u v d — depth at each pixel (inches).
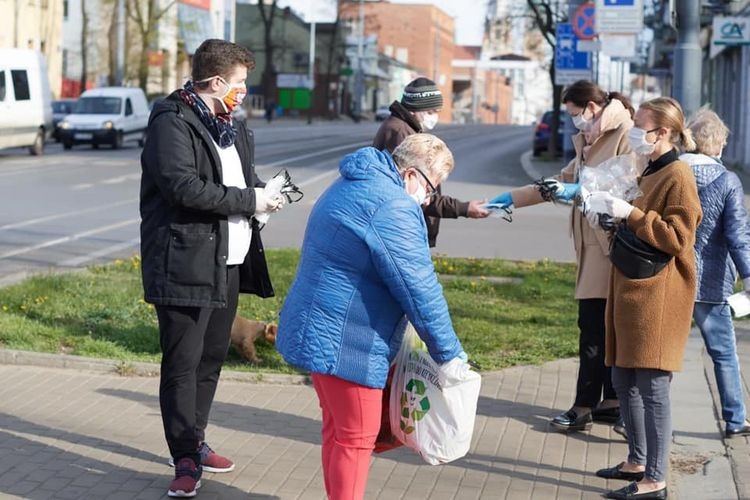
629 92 2706.7
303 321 205.3
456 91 6422.2
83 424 288.2
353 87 4458.7
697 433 293.3
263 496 242.4
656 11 1533.0
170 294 235.9
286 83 3782.0
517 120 7273.6
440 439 206.7
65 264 568.1
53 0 2303.2
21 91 1393.9
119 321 401.4
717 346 287.9
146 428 287.0
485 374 350.6
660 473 242.5
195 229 237.0
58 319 401.1
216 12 3294.8
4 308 411.2
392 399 210.5
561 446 281.3
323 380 207.8
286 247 652.1
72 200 888.3
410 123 291.1
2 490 239.3
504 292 497.7
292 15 4121.6
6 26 2070.6
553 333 411.5
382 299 204.4
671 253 236.1
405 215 201.3
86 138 1596.9
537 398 324.8
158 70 2603.3
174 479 245.8
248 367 349.1
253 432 287.7
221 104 241.4
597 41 1118.4
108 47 2578.7
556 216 853.8
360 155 207.6
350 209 203.2
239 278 255.9
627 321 239.3
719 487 254.8
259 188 243.8
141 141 1711.4
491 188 1106.7
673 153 242.1
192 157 236.2
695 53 511.5
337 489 208.1
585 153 289.1
